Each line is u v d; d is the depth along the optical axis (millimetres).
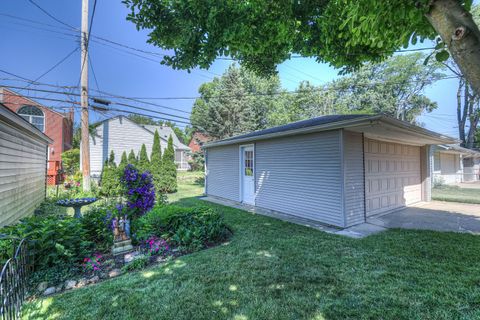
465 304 2072
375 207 5629
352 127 4480
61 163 13477
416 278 2541
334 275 2633
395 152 6520
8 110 3701
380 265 2879
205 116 16281
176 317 1954
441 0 1116
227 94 16453
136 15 3131
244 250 3418
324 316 1946
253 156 7227
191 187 12453
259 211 6418
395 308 2035
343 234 4215
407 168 7055
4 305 1831
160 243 3447
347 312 1991
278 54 4445
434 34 2244
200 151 16328
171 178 10492
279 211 6223
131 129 15859
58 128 14727
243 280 2541
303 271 2736
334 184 4848
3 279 1851
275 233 4289
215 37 3283
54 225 2906
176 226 3865
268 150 6641
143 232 3648
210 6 2959
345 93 22047
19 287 2160
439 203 7316
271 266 2875
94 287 2447
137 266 2885
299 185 5664
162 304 2131
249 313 1993
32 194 6207
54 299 2229
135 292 2332
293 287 2393
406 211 6172
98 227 3623
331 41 3633
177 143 23578
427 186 7543
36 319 1952
